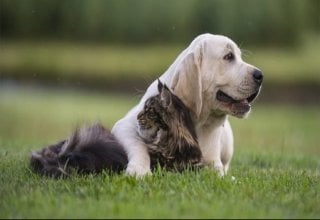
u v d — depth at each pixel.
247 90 9.29
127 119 9.46
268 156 13.05
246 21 47.88
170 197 7.60
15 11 50.44
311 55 48.34
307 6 49.62
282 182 8.77
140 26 49.47
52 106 34.94
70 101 37.78
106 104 36.69
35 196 7.59
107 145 8.95
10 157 10.87
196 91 9.16
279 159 12.85
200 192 7.80
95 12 50.00
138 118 9.00
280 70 45.44
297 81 43.53
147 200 7.45
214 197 7.62
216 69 9.35
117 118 28.73
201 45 9.38
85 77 45.84
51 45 50.38
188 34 48.75
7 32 50.75
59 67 47.25
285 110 37.28
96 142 8.97
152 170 9.06
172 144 8.95
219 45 9.41
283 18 48.53
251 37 48.09
